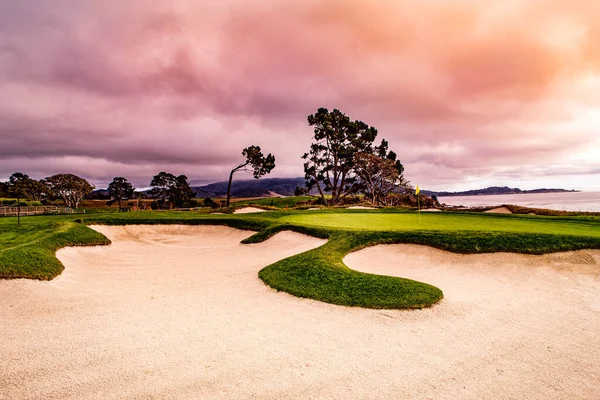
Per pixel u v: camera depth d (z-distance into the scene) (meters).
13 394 5.17
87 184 89.19
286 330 7.69
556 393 5.52
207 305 9.26
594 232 15.91
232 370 6.00
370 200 73.88
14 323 7.72
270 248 17.09
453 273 12.32
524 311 8.90
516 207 40.16
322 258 12.50
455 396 5.39
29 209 42.62
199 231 22.66
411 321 8.17
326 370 6.05
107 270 13.39
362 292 9.59
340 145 63.34
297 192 77.19
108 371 5.88
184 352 6.60
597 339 7.38
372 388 5.54
